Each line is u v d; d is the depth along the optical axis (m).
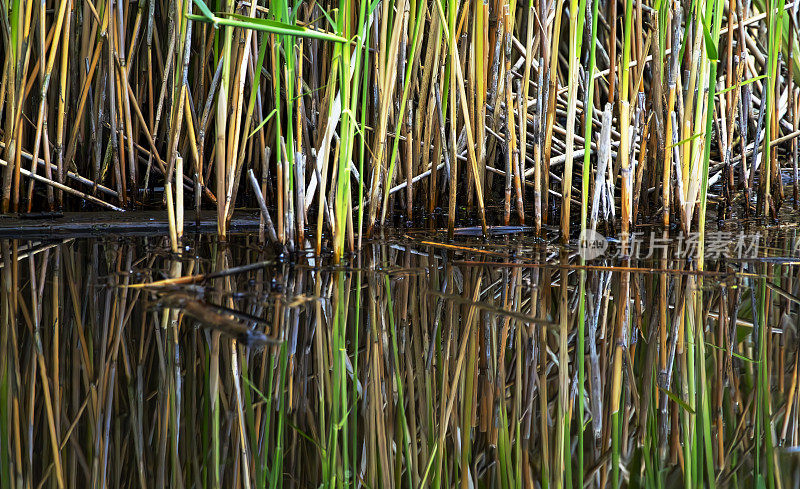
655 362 2.40
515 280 2.59
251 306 2.47
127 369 2.37
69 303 2.47
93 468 2.26
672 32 2.73
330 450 2.28
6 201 2.83
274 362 2.38
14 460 2.26
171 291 2.50
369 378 2.38
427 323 2.47
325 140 2.62
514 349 2.43
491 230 2.83
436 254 2.70
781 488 2.24
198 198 2.83
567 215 2.73
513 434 2.31
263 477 2.26
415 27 2.74
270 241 2.73
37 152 2.83
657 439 2.30
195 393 2.34
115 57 2.86
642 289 2.56
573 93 2.70
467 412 2.34
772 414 2.33
